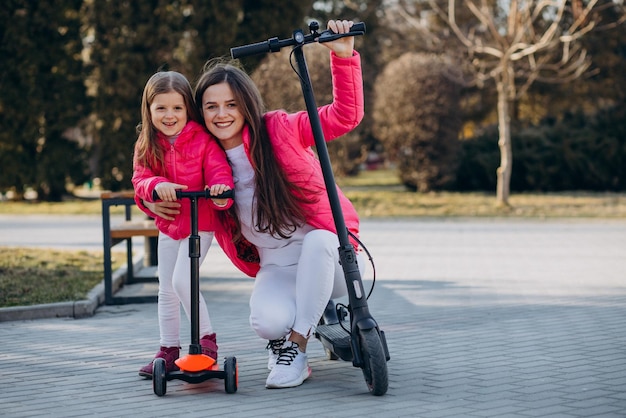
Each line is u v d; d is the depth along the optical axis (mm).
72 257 12086
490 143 29969
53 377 5652
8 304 8219
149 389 5301
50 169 26406
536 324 7281
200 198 5266
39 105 25984
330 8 36844
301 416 4613
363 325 4988
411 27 35562
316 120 5102
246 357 6195
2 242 15164
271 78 22391
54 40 26031
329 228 5359
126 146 25984
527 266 11453
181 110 5242
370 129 31312
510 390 5102
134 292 9531
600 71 34094
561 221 19297
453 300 8680
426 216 20938
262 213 5234
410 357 6051
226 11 25734
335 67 5215
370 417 4566
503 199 23297
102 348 6613
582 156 29000
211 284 10125
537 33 31766
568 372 5551
